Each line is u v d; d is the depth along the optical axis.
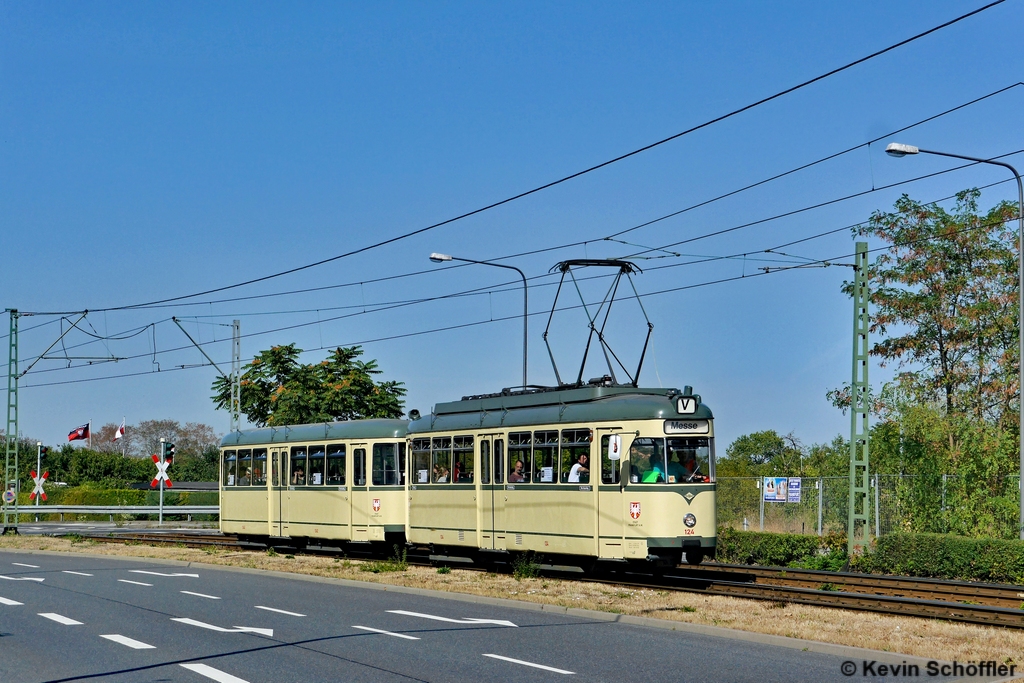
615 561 22.88
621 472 22.77
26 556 33.34
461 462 26.94
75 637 15.05
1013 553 23.34
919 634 15.62
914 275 40.44
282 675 12.07
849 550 27.02
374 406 55.47
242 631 15.71
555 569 24.23
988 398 39.84
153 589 22.14
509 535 25.34
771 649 14.28
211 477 107.69
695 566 25.72
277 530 33.41
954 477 31.02
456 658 13.30
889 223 41.59
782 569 24.05
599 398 23.88
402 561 27.03
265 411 57.25
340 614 17.91
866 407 27.28
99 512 60.75
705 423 23.09
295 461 32.91
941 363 41.03
